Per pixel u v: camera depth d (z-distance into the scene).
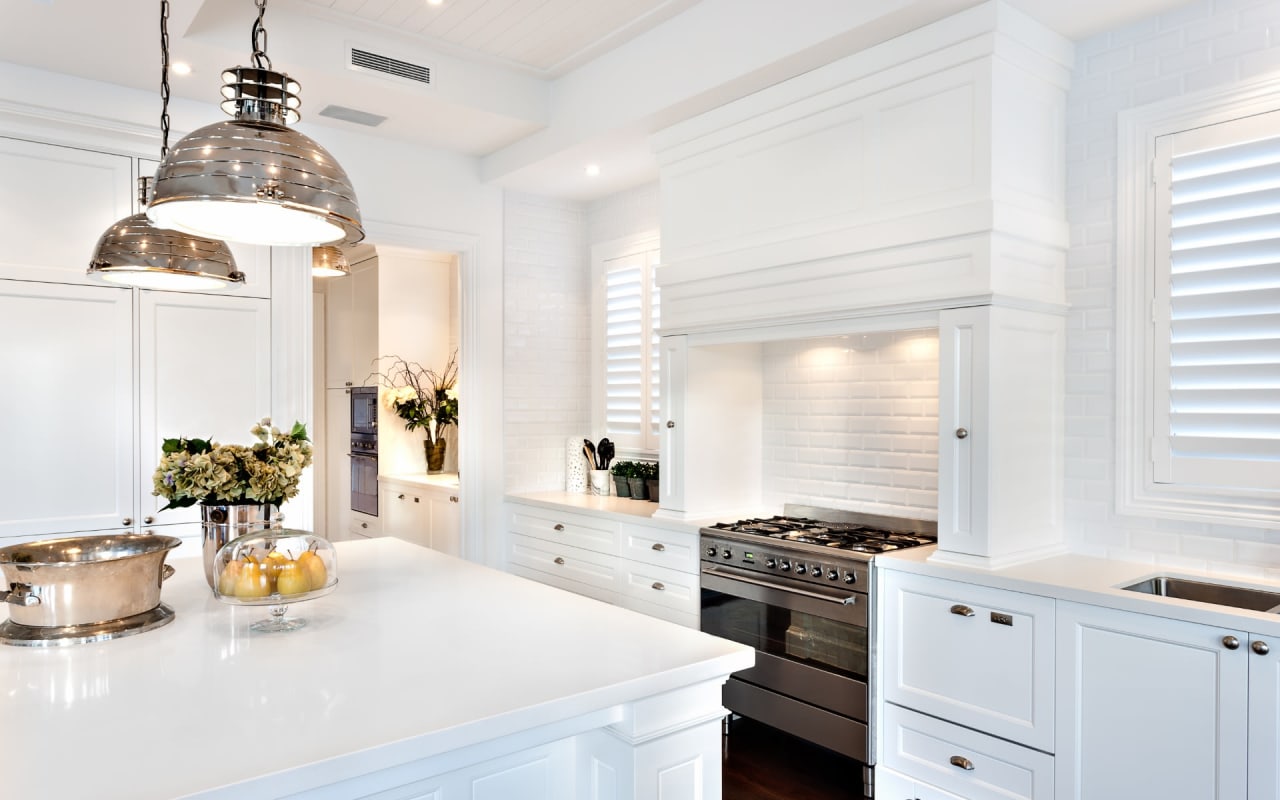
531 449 5.26
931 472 3.53
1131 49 2.95
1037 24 2.92
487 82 4.23
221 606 2.23
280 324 4.25
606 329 5.37
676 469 4.02
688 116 3.87
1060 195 3.08
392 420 6.32
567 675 1.63
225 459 2.31
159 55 3.45
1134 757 2.36
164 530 3.91
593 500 4.84
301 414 4.30
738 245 3.67
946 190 2.89
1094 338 3.04
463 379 5.04
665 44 3.75
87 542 2.13
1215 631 2.19
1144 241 2.91
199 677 1.63
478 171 5.02
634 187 5.12
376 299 6.25
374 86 3.86
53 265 3.67
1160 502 2.86
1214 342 2.74
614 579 4.31
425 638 1.90
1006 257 2.81
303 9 3.60
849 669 3.12
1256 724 2.11
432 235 4.83
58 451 3.68
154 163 3.90
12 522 3.58
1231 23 2.71
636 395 5.14
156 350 3.92
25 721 1.40
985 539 2.78
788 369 4.18
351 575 2.63
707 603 3.75
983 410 2.79
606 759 1.71
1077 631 2.48
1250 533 2.67
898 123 3.04
